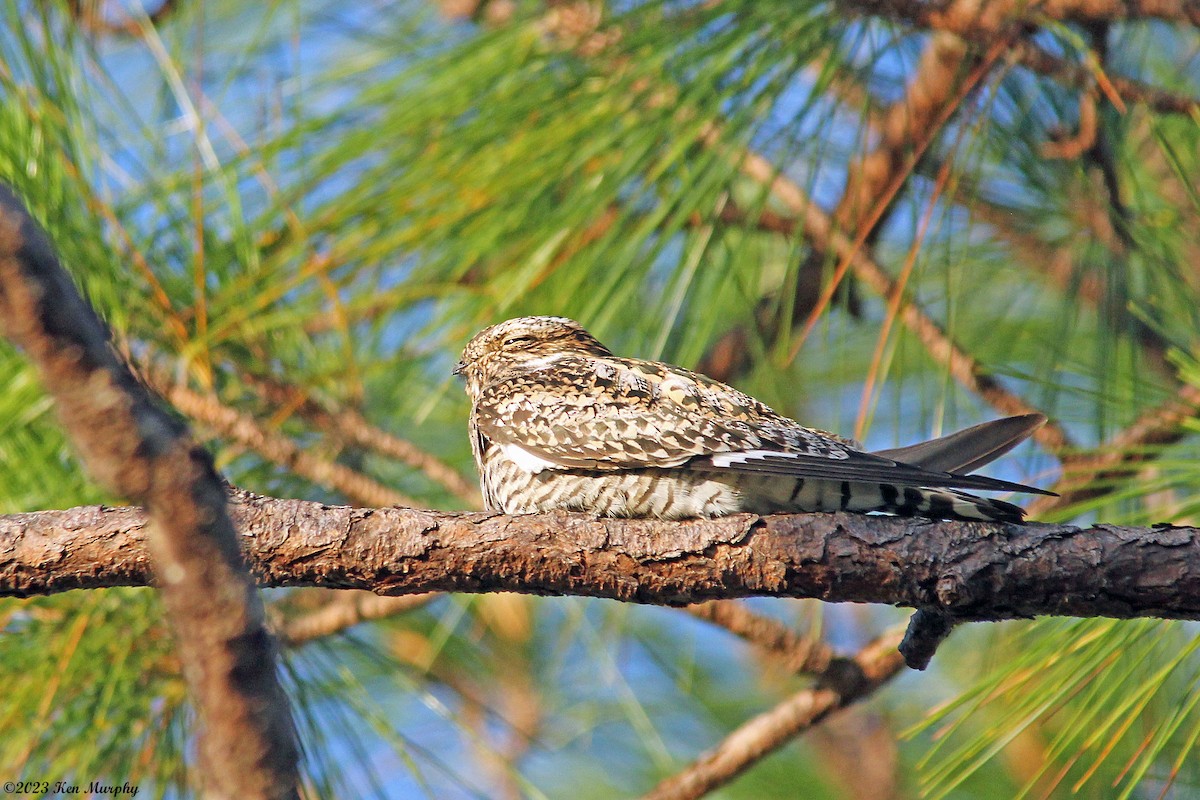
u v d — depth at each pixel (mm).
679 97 7254
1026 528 5488
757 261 9227
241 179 7832
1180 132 8320
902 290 7203
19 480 7086
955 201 8414
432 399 8359
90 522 5570
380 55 8820
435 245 7875
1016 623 8898
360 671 9023
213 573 3064
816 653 7926
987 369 7344
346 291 8094
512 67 7516
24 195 6883
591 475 7285
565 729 10469
